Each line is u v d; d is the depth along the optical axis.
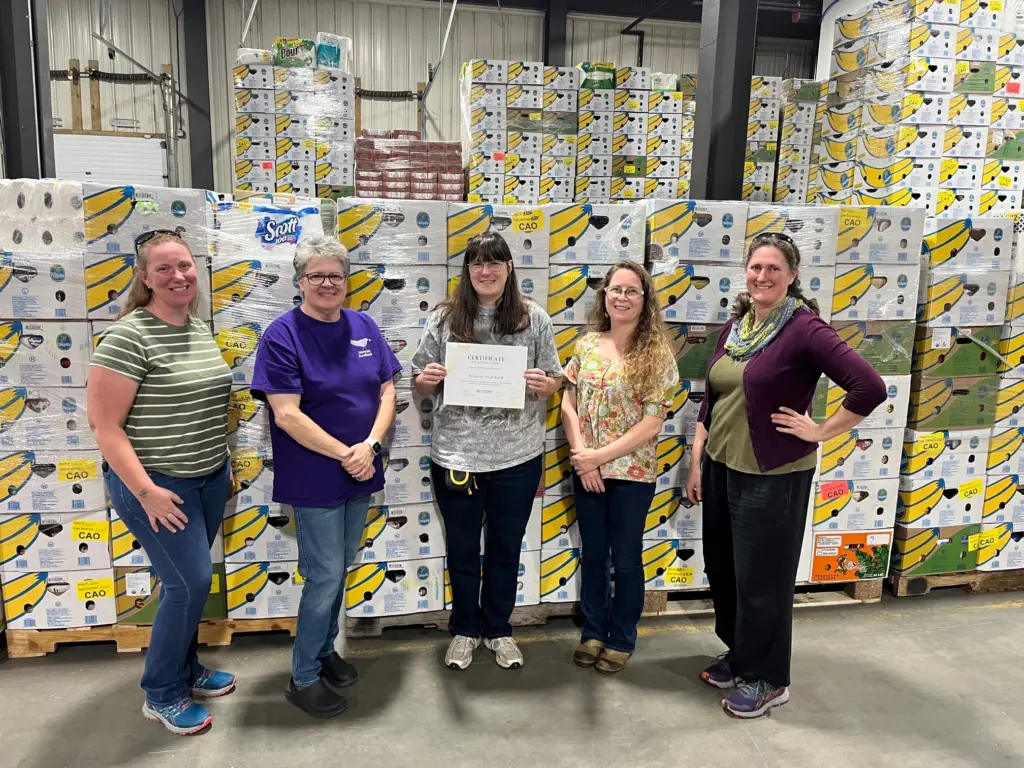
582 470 2.46
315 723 2.31
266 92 5.65
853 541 3.15
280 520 2.72
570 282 2.74
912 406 3.18
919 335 3.12
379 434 2.26
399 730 2.29
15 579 2.61
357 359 2.22
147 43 7.79
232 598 2.74
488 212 2.64
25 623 2.64
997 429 3.24
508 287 2.36
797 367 2.15
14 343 2.45
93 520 2.60
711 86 3.40
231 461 2.62
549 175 6.42
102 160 7.21
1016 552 3.36
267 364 2.08
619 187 6.63
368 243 2.58
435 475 2.53
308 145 5.74
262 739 2.23
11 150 3.12
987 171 4.09
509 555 2.57
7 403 2.48
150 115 7.86
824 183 4.65
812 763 2.17
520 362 2.36
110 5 7.50
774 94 6.05
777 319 2.19
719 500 2.44
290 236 2.56
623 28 8.73
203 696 2.44
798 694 2.54
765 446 2.20
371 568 2.81
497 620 2.68
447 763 2.14
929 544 3.27
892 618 3.12
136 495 1.95
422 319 2.67
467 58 8.38
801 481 2.23
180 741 2.21
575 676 2.62
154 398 1.98
